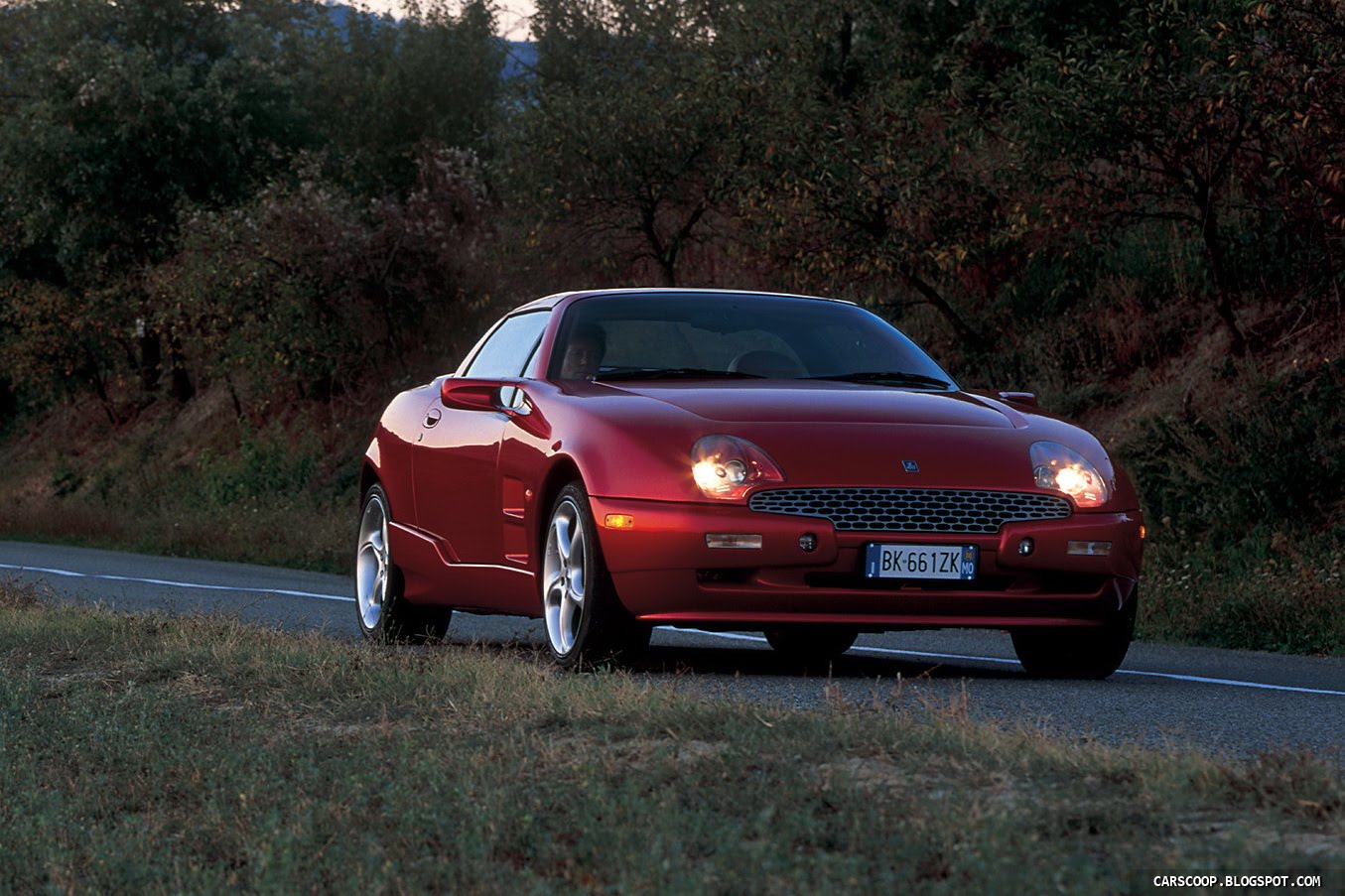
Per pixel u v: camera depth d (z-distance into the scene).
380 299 39.84
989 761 5.63
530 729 6.81
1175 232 24.03
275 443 41.19
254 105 47.75
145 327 48.62
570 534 9.94
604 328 11.14
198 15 51.41
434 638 12.71
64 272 53.97
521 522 10.42
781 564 9.20
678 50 31.48
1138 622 15.70
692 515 9.24
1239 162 21.86
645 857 4.41
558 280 31.61
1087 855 4.27
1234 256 23.45
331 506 36.03
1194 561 17.81
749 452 9.38
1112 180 22.56
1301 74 18.75
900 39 28.31
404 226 39.59
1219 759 5.92
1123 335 24.27
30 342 52.91
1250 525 18.55
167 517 35.91
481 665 8.73
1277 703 9.20
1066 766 5.53
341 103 48.91
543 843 4.83
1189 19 20.36
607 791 5.32
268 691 8.48
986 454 9.62
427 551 11.91
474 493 11.16
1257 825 4.62
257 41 50.94
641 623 9.54
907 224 24.09
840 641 12.65
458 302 40.06
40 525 38.81
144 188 47.19
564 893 4.35
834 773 5.33
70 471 50.94
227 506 38.12
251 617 15.71
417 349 40.47
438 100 47.44
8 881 5.35
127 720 7.70
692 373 10.80
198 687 8.77
